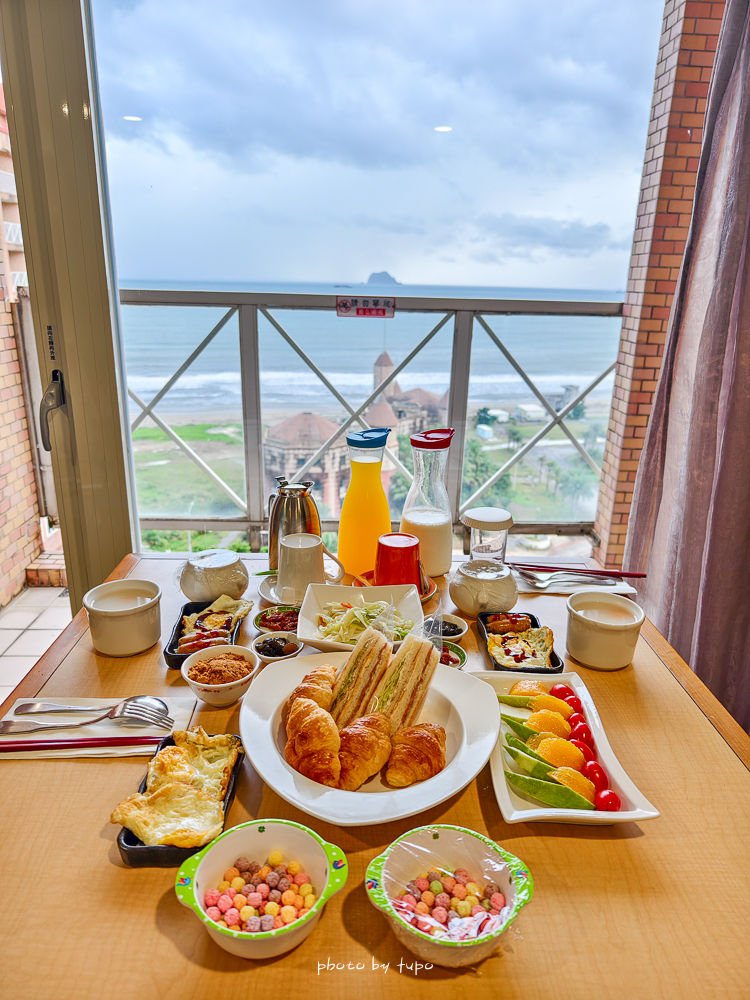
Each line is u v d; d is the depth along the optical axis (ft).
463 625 3.56
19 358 8.81
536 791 2.24
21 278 8.59
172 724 2.68
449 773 2.21
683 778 2.46
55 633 8.15
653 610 6.33
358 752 2.24
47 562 9.41
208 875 1.82
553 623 3.72
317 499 9.34
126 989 1.63
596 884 1.97
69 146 5.49
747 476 5.02
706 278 5.48
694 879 2.00
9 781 2.38
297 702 2.44
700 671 5.44
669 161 7.62
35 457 9.34
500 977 1.68
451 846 1.89
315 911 1.67
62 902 1.88
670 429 6.09
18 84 5.34
